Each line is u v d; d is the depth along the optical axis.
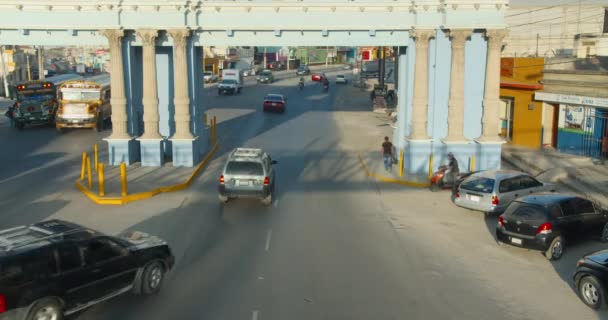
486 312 12.59
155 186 23.48
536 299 13.39
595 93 29.02
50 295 10.95
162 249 13.40
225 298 13.07
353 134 40.47
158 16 26.72
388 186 25.12
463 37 25.92
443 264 15.61
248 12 27.16
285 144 35.94
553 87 31.77
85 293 11.65
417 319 12.14
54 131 40.56
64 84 39.34
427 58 26.47
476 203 20.08
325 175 27.25
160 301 12.87
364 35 27.38
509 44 45.44
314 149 34.31
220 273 14.62
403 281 14.30
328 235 18.03
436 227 19.09
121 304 12.69
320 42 27.59
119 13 26.73
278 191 23.91
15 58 77.69
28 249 10.99
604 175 25.34
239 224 19.06
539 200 16.61
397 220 19.88
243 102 60.34
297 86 83.50
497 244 17.42
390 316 12.25
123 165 21.67
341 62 160.62
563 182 25.25
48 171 27.31
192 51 27.91
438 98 27.08
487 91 26.30
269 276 14.47
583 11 43.97
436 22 26.34
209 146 33.22
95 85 39.75
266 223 19.23
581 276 13.16
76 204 21.27
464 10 25.98
